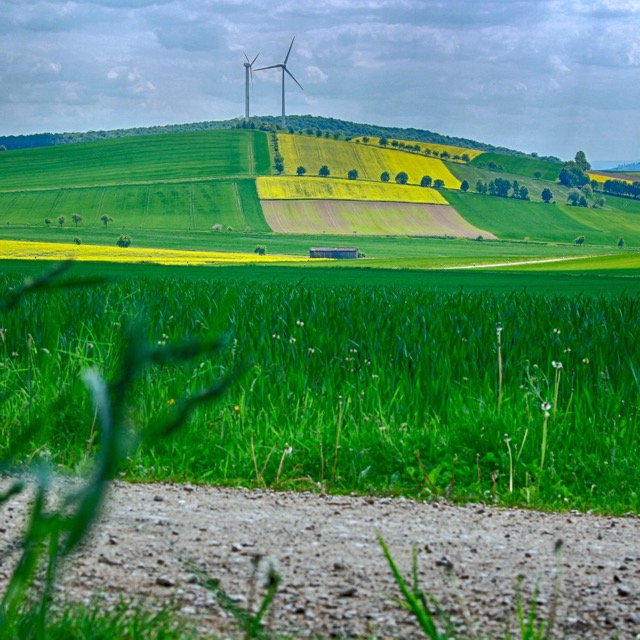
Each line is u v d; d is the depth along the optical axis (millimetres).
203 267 69062
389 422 8500
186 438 7801
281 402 8797
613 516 6332
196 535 4902
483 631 3666
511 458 7418
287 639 3404
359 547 4824
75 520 1159
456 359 10117
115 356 9539
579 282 54031
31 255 118625
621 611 3924
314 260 124938
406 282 49938
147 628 3357
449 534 5238
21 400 8242
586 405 8945
